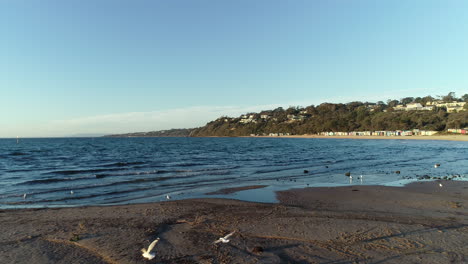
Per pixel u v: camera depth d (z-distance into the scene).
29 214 10.62
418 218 10.10
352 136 149.12
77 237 7.92
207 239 7.96
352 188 16.30
